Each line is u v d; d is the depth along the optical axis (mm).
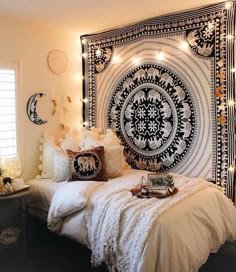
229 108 2762
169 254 1944
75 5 2836
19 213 3273
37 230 3334
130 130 3535
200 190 2574
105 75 3723
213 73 2844
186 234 2102
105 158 3193
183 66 3039
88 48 3871
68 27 3584
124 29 3477
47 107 3619
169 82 3156
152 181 2553
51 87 3652
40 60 3516
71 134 3674
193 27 2932
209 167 2932
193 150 3037
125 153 3609
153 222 2039
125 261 2082
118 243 2146
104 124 3793
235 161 2754
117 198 2410
